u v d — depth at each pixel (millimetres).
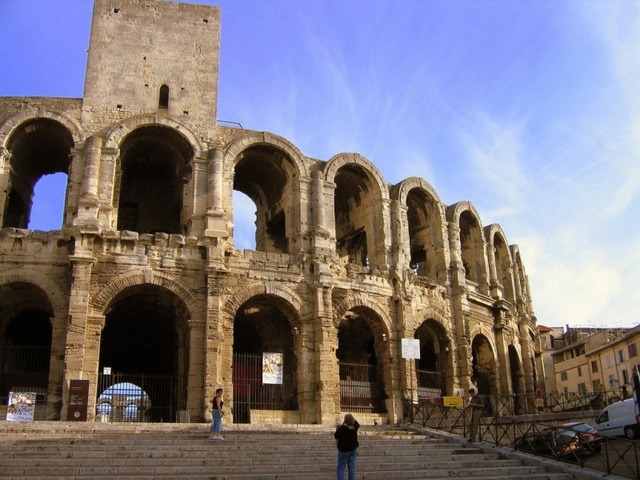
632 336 86438
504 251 66000
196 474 24656
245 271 43625
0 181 42375
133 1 49375
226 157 46219
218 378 39906
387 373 46969
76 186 42781
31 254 40375
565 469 27422
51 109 44344
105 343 52344
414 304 49969
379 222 50875
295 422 42188
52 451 26234
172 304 43188
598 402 55750
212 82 48750
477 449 31875
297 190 47812
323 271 44969
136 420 47781
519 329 64875
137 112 46375
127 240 41344
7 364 45344
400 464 28266
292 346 47344
